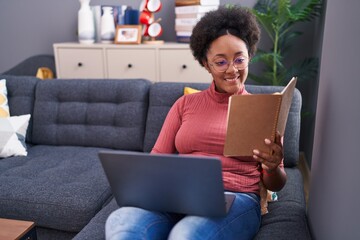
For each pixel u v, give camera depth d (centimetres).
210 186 92
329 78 115
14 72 304
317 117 133
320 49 247
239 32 118
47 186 159
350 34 92
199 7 266
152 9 283
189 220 101
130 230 96
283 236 114
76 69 298
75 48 293
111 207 145
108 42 295
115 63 288
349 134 89
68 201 148
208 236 97
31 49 348
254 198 117
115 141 207
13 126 208
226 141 105
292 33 274
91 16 296
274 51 263
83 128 214
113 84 212
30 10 336
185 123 128
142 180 98
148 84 211
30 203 150
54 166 186
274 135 104
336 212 98
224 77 120
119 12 298
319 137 126
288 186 153
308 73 254
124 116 205
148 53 279
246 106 100
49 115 219
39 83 226
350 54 91
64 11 329
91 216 147
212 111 125
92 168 181
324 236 110
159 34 292
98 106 213
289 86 104
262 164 112
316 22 274
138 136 203
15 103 226
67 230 150
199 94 132
